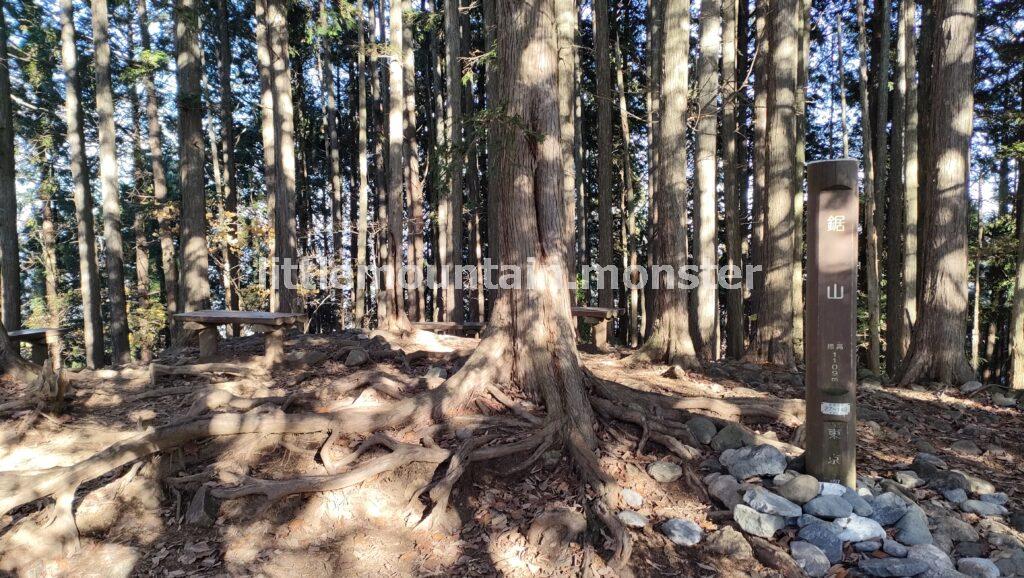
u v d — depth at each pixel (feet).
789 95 27.14
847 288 12.64
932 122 24.13
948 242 23.39
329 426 14.02
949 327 23.34
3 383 18.69
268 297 55.83
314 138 76.33
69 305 61.41
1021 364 31.58
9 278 32.65
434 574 10.65
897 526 11.80
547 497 12.74
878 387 23.22
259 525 11.59
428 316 79.66
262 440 13.71
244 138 73.05
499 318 16.89
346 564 10.85
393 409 14.71
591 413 15.25
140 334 52.70
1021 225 36.55
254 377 19.25
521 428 14.49
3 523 11.47
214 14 56.18
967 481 13.92
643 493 13.07
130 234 70.44
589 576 10.34
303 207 73.41
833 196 12.77
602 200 44.98
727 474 13.70
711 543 11.29
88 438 14.58
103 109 36.17
